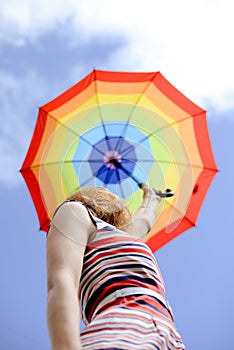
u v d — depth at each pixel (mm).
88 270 1191
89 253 1211
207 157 1978
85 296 1176
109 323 1053
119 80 1895
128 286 1158
